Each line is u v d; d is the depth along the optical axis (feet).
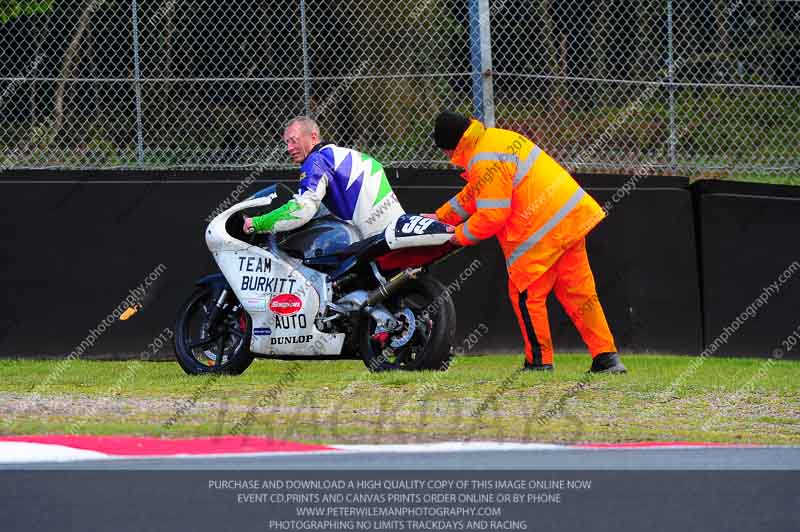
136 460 61.82
